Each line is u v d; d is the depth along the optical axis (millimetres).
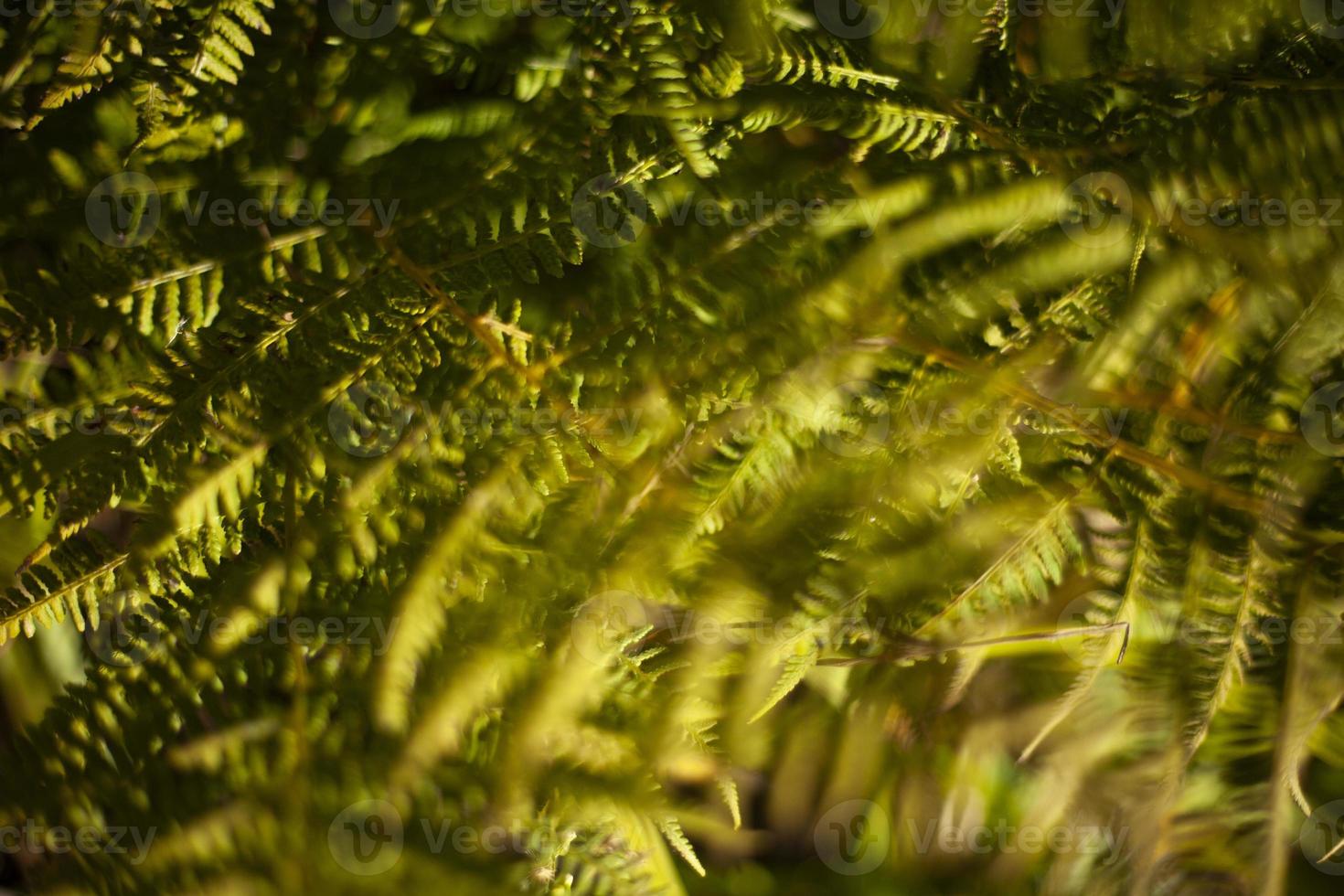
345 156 1587
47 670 1628
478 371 1570
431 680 1553
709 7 1574
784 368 1556
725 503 1563
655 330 1566
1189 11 1569
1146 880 1585
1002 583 1564
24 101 1586
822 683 1620
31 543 1619
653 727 1562
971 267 1565
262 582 1566
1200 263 1561
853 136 1579
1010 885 1614
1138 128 1586
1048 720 1610
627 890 1573
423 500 1568
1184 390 1568
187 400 1562
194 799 1563
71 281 1558
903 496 1562
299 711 1565
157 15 1568
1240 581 1562
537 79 1594
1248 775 1576
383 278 1575
